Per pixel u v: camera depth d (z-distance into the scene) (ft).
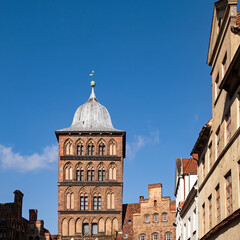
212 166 114.42
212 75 119.75
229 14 100.83
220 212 105.91
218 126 111.45
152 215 302.66
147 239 299.17
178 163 207.41
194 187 145.07
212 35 117.50
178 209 193.16
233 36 99.04
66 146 329.72
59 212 317.83
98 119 347.97
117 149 330.13
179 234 199.62
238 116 93.30
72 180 323.37
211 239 114.93
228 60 102.17
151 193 306.35
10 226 275.80
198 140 130.82
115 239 309.22
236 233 90.53
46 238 302.45
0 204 280.72
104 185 323.57
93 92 366.84
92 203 320.50
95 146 330.13
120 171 326.44
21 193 292.40
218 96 110.83
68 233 314.55
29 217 310.04
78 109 354.13
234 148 94.63
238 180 92.07
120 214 318.04
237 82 92.43
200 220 135.13
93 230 316.19
